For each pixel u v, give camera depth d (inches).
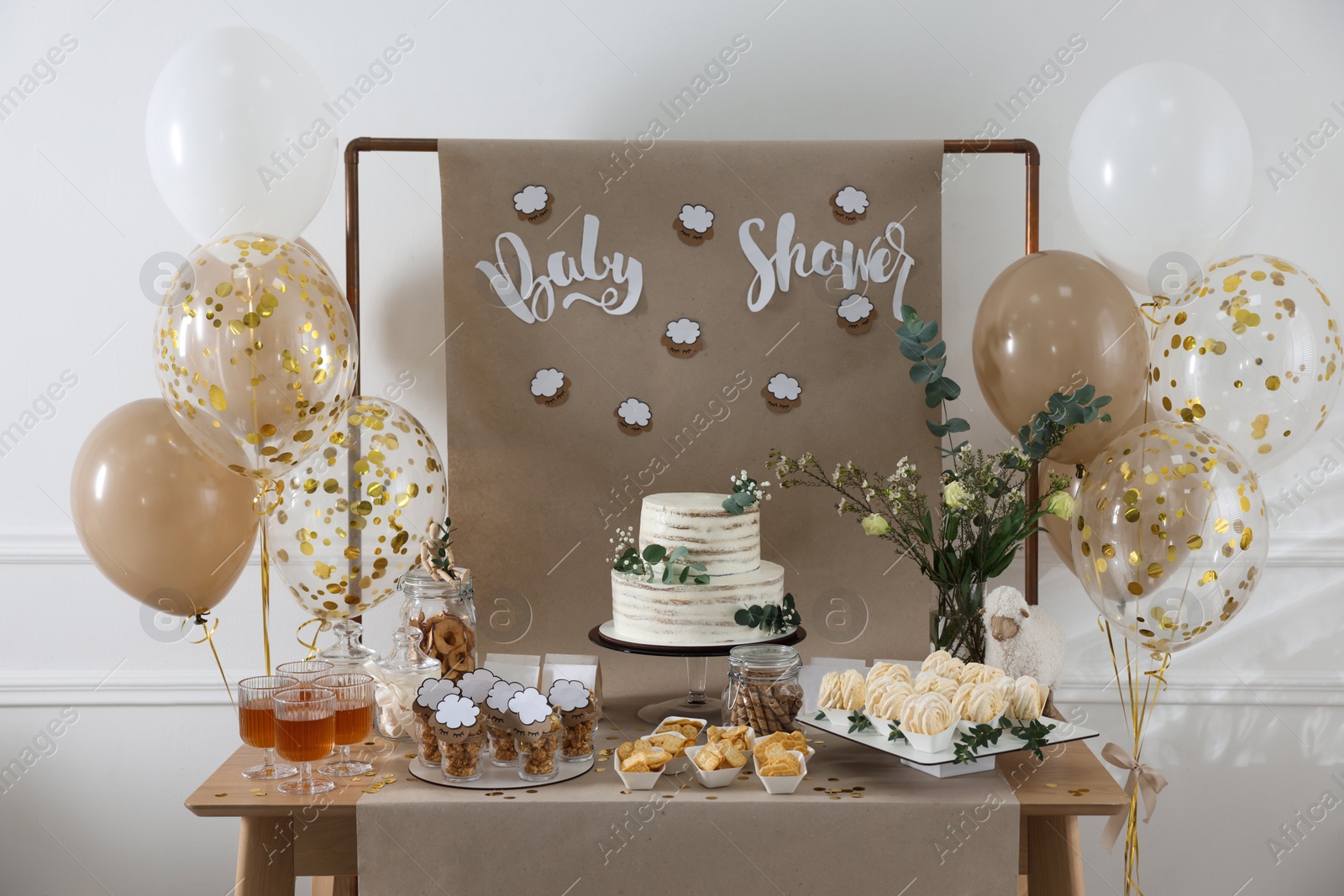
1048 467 74.7
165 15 81.0
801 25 82.3
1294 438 66.6
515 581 78.2
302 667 64.4
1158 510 61.4
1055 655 67.1
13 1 80.5
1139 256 67.6
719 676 78.1
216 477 64.6
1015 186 82.6
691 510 64.7
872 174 77.3
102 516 62.9
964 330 83.4
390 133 82.4
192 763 84.9
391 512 67.2
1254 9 81.3
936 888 55.4
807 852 55.4
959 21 82.1
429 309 82.7
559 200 76.9
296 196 65.3
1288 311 65.0
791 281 77.8
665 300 77.7
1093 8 81.8
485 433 77.7
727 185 77.2
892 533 69.5
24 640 83.7
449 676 65.3
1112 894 86.0
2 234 81.6
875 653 78.5
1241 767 84.8
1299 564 83.4
